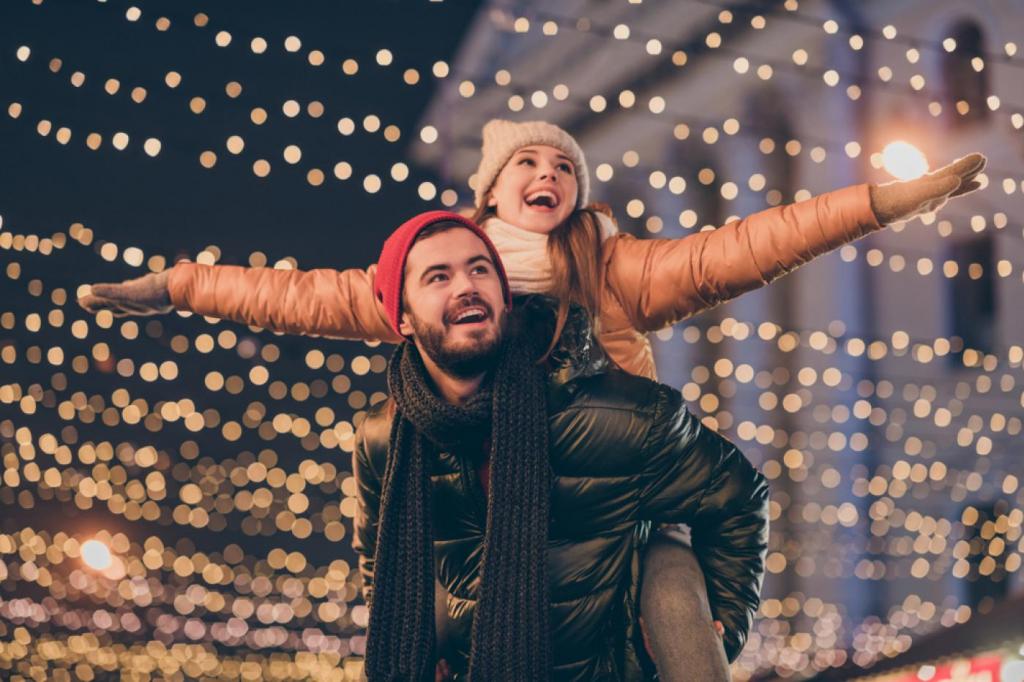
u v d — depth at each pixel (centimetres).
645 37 686
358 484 217
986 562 1065
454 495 204
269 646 990
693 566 212
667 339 1320
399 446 200
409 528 198
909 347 1284
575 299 233
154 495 1077
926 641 566
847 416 1256
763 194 1291
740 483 208
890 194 203
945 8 1144
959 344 1249
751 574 212
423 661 196
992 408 1242
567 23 685
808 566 1242
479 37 1214
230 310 245
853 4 1195
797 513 1254
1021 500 1214
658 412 200
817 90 1238
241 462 1185
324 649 984
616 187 1336
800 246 211
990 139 1126
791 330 1005
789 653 1013
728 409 1330
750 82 1266
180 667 941
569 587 205
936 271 1261
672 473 204
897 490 1155
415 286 191
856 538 1259
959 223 1216
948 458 1261
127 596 916
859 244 1252
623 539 209
